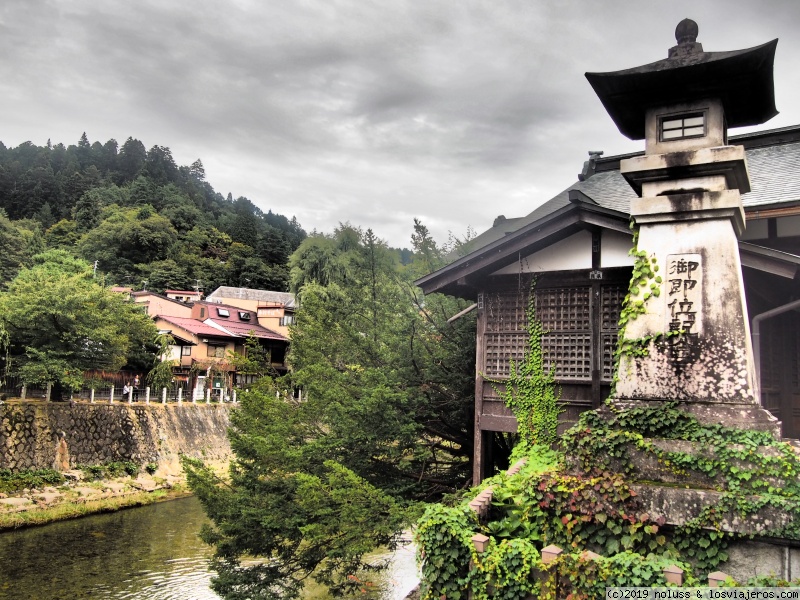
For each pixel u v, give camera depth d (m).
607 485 6.07
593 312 8.96
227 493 11.11
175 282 58.84
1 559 15.61
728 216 6.45
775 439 5.79
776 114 7.30
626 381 6.68
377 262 14.89
